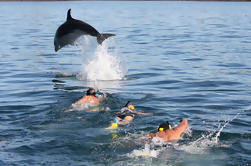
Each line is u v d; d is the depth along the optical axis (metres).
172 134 7.68
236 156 6.80
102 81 13.59
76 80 13.74
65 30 11.40
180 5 102.25
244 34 28.89
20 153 6.89
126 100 10.73
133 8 81.62
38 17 50.84
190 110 9.81
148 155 6.84
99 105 10.09
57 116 9.16
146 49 21.20
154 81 13.51
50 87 12.56
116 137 7.74
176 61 17.48
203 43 23.69
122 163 6.51
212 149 7.14
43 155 6.83
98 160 6.64
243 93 11.70
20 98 11.09
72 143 7.38
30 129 8.20
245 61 17.25
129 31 30.98
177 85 12.84
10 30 32.59
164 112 9.57
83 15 53.72
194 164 6.48
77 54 19.95
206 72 14.98
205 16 52.12
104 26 35.12
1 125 8.48
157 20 44.00
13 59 18.34
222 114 9.48
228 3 119.50
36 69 15.90
